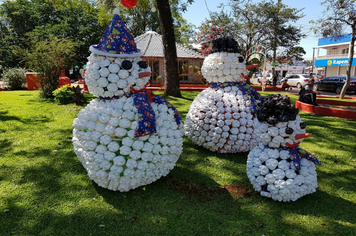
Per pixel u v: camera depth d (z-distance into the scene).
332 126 7.49
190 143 5.96
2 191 3.74
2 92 14.13
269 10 24.23
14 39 28.36
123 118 3.38
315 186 3.51
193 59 21.59
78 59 28.28
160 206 3.44
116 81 3.43
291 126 3.29
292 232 2.97
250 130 4.95
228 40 5.08
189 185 4.03
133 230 2.96
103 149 3.36
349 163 4.93
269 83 25.97
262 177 3.48
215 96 5.08
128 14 29.23
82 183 4.02
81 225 3.04
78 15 29.56
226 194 3.78
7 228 2.98
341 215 3.29
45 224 3.07
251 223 3.12
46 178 4.16
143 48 21.11
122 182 3.46
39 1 30.84
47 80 11.74
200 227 3.03
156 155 3.56
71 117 8.06
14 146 5.57
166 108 3.73
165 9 10.99
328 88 21.25
